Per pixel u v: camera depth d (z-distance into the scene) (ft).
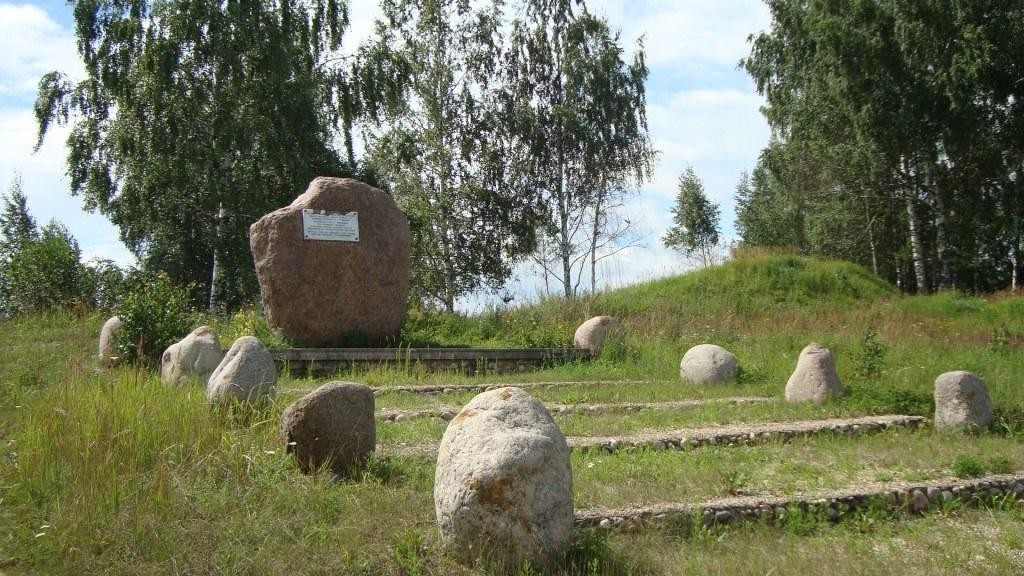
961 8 97.60
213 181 83.71
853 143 106.11
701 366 45.60
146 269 86.58
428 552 17.88
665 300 80.48
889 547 20.40
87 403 24.48
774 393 42.65
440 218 98.37
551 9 106.52
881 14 101.09
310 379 41.88
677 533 20.53
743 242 152.76
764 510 21.89
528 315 68.39
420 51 100.42
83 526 18.25
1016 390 43.88
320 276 51.01
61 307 60.13
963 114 100.37
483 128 103.40
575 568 17.47
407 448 27.02
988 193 109.81
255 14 84.23
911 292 132.16
